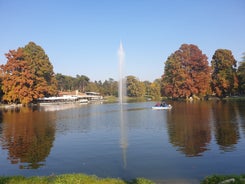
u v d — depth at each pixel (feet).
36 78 337.52
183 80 352.28
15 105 320.70
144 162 64.28
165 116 169.48
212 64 374.02
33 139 97.50
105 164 63.36
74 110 249.96
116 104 360.48
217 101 314.76
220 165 60.18
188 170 57.16
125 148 79.92
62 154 73.77
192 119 145.59
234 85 338.13
